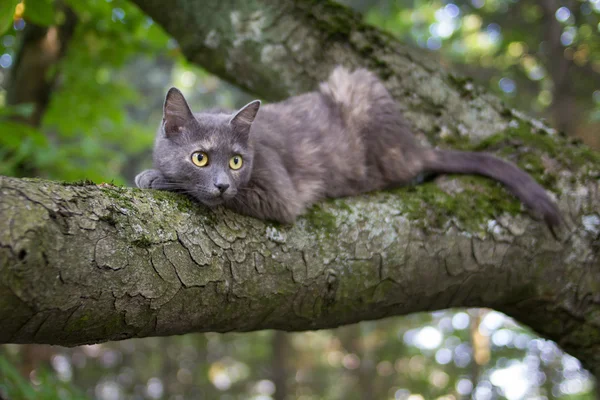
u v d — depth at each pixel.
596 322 3.31
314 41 3.76
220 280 2.25
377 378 10.63
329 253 2.64
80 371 10.48
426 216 2.96
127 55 6.30
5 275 1.65
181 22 4.02
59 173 4.53
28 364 5.84
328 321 2.75
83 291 1.84
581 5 6.61
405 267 2.83
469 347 9.94
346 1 7.88
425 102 3.62
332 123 3.56
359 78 3.62
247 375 11.93
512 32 7.40
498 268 3.09
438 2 8.14
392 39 3.79
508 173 3.23
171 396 10.80
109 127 7.18
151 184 2.99
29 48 5.40
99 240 1.90
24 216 1.72
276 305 2.49
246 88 4.10
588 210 3.29
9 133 4.00
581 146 3.55
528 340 9.16
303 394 11.67
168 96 2.94
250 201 2.85
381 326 10.41
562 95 6.98
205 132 2.95
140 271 1.99
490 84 7.69
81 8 4.87
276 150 3.21
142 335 2.15
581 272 3.25
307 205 2.83
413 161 3.46
